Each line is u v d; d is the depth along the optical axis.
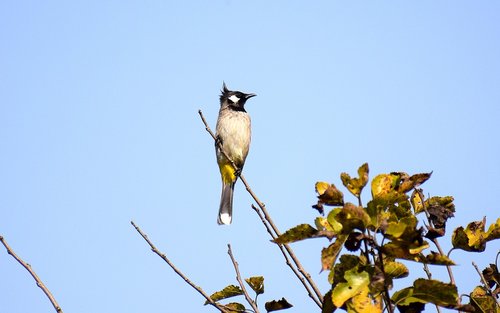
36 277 6.75
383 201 5.82
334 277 5.66
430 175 6.05
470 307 5.47
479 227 6.64
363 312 5.35
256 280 7.16
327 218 5.68
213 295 7.23
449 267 6.49
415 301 5.45
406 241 5.29
